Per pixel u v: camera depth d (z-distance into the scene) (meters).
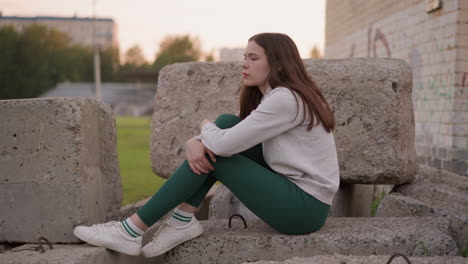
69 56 63.59
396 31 6.38
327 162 2.22
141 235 2.14
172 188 2.11
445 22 4.91
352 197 3.73
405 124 3.07
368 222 2.50
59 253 2.01
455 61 4.68
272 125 2.10
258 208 2.17
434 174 3.75
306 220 2.19
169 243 2.21
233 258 2.27
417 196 3.12
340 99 3.05
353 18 8.42
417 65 5.64
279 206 2.14
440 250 2.22
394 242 2.21
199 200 2.23
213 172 2.18
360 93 3.02
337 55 9.55
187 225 2.23
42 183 2.23
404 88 3.05
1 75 45.19
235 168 2.15
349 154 3.05
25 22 88.69
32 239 2.24
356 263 1.93
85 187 2.26
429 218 2.56
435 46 5.13
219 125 2.26
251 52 2.24
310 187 2.19
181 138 3.34
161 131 3.37
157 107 3.40
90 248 2.09
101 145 2.51
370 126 3.01
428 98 5.31
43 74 47.91
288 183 2.18
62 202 2.21
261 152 2.38
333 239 2.22
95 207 2.39
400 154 2.99
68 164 2.21
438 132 5.03
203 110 3.31
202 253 2.29
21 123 2.23
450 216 2.63
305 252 2.23
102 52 70.75
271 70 2.20
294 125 2.15
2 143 2.25
